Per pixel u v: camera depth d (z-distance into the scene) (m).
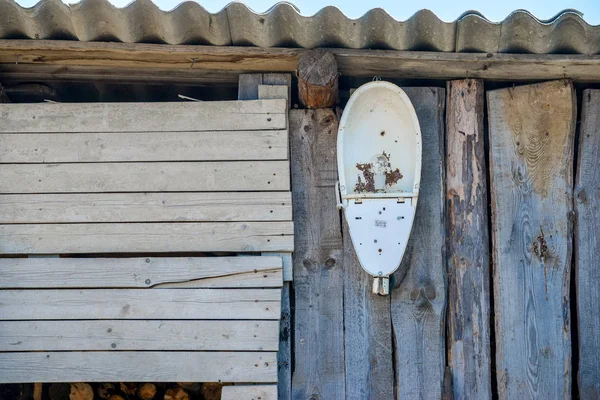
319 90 3.54
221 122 3.64
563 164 3.69
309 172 3.70
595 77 3.76
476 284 3.61
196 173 3.58
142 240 3.52
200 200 3.56
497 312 3.58
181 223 3.54
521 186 3.69
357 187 3.60
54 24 3.46
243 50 3.56
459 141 3.74
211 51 3.56
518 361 3.54
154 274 3.50
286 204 3.55
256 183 3.57
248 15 3.37
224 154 3.60
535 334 3.56
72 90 4.09
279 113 3.65
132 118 3.65
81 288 3.50
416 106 3.76
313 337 3.55
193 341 3.42
